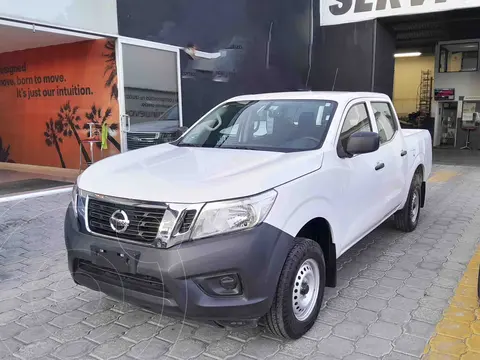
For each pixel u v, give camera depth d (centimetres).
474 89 2170
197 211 268
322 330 333
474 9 1183
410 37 2005
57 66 1047
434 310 362
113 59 938
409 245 532
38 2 771
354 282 422
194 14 1091
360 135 367
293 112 411
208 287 270
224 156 348
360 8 1321
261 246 274
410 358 295
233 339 321
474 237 564
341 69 1388
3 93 1178
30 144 1151
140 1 956
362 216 411
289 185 301
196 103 1129
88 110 1011
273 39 1338
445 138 2309
